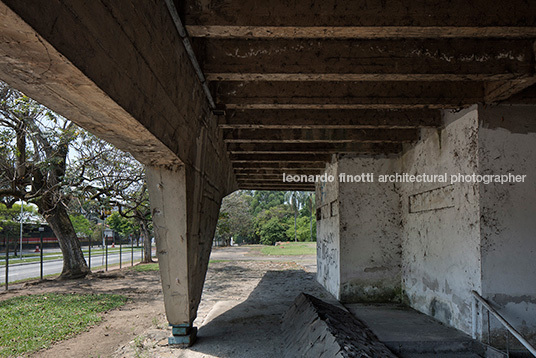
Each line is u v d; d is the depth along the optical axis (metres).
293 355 4.02
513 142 4.38
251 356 4.21
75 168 10.27
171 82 2.77
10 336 5.24
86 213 15.05
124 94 1.98
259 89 4.25
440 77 3.52
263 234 44.53
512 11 2.76
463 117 4.66
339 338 3.53
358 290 6.97
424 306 5.86
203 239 4.88
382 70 3.44
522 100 4.34
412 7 2.75
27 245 34.78
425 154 5.84
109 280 12.09
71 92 1.76
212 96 4.09
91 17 1.56
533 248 4.28
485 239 4.27
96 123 2.28
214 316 6.13
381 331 4.72
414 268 6.33
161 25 2.43
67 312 6.82
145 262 20.00
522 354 3.97
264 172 9.29
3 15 1.15
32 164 9.70
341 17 2.76
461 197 4.71
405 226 6.79
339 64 3.45
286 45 3.48
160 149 3.05
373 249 7.03
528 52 3.49
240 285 10.09
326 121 5.03
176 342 4.57
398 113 5.16
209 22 2.74
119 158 10.86
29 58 1.44
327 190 8.46
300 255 22.61
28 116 8.43
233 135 5.90
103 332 5.58
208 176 4.92
